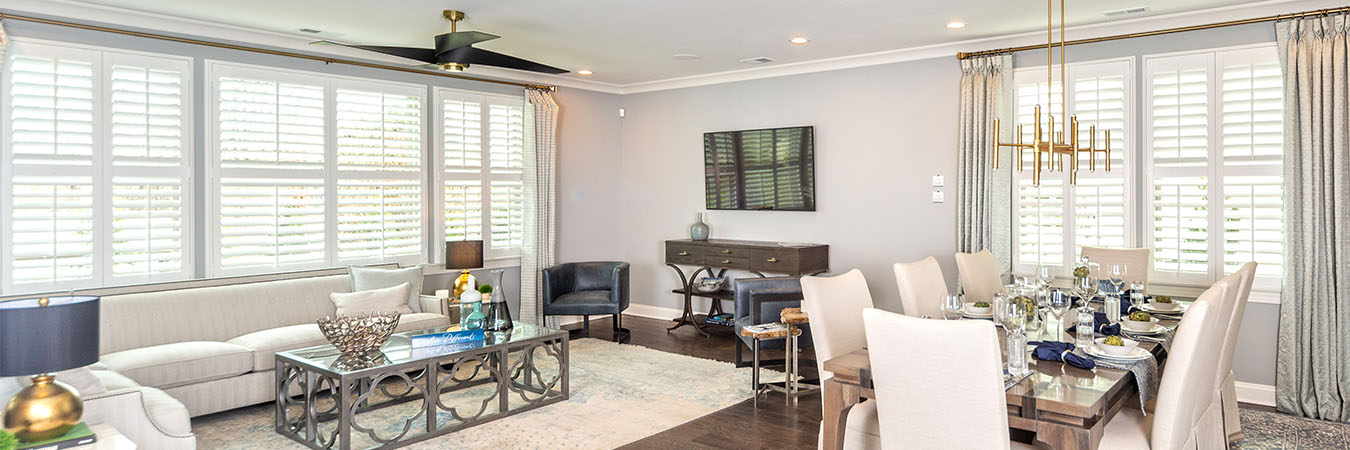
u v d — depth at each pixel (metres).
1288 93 4.28
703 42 5.44
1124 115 4.89
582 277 6.85
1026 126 5.25
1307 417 4.29
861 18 4.72
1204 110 4.63
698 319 7.19
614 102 7.61
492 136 6.53
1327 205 4.19
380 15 4.60
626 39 5.32
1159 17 4.64
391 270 5.43
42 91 4.32
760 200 6.67
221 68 4.98
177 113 4.79
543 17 4.67
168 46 4.76
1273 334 4.49
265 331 4.61
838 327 3.36
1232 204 4.56
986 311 3.68
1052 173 5.16
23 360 2.43
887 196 5.97
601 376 5.18
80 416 2.66
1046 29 5.02
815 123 6.36
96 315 2.62
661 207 7.42
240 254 5.07
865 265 6.13
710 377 5.14
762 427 4.08
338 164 5.54
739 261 6.48
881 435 2.53
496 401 4.57
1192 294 4.73
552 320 7.00
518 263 6.78
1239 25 4.49
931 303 3.93
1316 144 4.20
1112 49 4.93
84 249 4.49
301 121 5.35
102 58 4.51
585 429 4.05
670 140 7.31
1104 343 2.86
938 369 2.31
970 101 5.41
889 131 5.93
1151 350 2.98
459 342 4.23
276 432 4.01
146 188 4.70
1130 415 2.85
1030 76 5.23
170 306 4.55
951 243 5.63
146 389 3.32
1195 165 4.68
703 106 7.05
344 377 3.55
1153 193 4.81
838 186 6.26
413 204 5.97
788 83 6.50
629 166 7.64
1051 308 3.24
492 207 6.55
